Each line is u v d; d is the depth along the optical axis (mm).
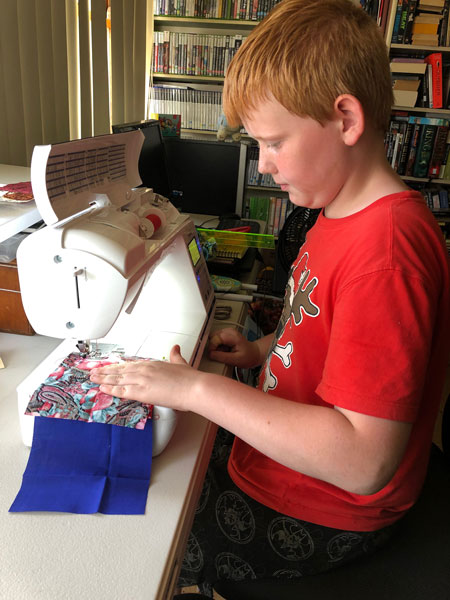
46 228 644
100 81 2504
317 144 604
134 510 629
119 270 633
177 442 762
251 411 608
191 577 914
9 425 772
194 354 860
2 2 1711
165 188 2184
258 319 1428
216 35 3189
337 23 570
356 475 560
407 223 590
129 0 2725
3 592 514
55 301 656
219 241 1599
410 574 775
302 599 768
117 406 690
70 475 667
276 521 793
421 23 2881
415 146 3096
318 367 717
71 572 541
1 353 985
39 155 598
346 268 619
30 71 1917
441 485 947
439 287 602
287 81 559
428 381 668
